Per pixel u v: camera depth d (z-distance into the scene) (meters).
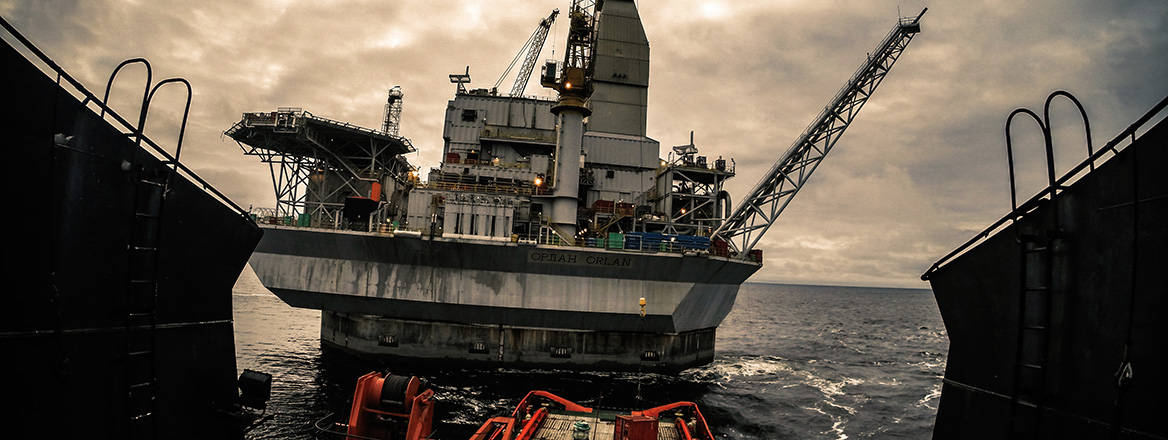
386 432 17.39
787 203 52.72
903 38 49.47
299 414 30.08
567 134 46.66
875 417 35.66
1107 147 8.13
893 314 170.00
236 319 74.94
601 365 43.19
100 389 9.40
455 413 31.56
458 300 41.12
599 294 41.00
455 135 58.00
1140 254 7.58
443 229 41.56
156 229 10.47
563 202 46.19
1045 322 8.95
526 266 40.56
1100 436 7.88
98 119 9.29
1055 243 8.91
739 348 69.44
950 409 10.99
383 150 55.34
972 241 10.61
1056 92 8.59
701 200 56.81
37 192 8.31
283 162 53.97
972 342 10.62
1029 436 9.07
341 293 42.03
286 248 42.50
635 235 41.41
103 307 9.48
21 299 8.14
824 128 52.50
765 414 35.16
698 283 41.97
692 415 23.52
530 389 37.59
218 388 12.33
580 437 19.86
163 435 10.70
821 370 54.06
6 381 7.96
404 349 43.41
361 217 43.03
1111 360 7.84
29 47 7.96
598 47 64.94
